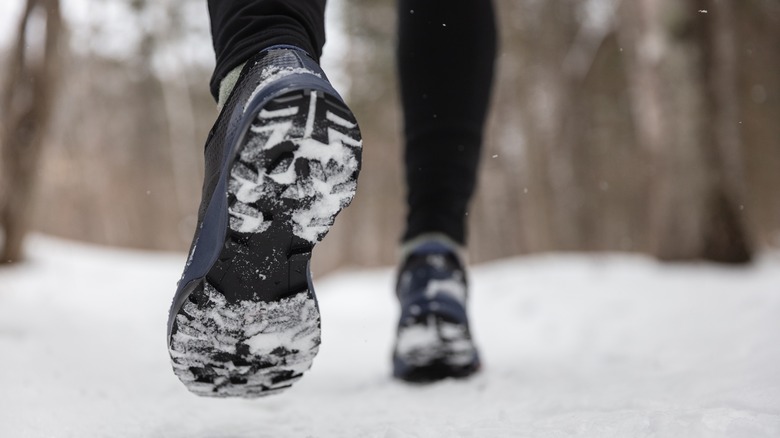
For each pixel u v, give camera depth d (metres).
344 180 0.82
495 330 3.29
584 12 12.14
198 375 0.87
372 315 4.07
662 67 4.95
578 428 0.81
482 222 15.45
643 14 5.14
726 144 4.80
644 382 1.20
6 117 5.77
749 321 2.21
